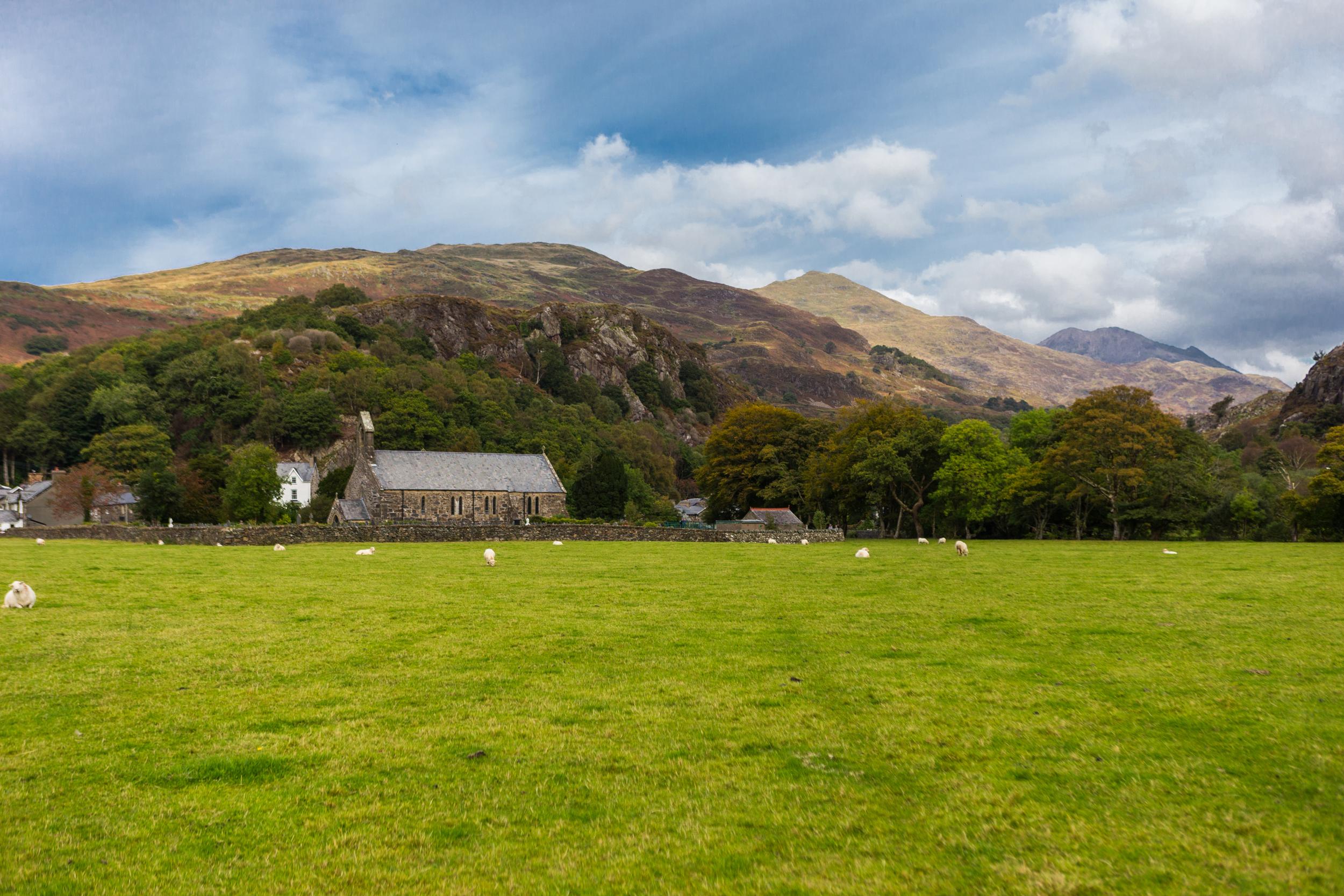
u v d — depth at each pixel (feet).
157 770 40.22
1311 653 61.82
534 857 31.81
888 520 362.94
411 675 58.08
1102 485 278.67
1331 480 261.85
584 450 608.19
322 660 62.23
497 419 608.60
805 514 333.83
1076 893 28.53
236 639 69.72
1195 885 28.73
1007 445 353.51
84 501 384.68
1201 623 75.05
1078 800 35.99
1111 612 82.58
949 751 42.37
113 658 62.08
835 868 30.63
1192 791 36.47
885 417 315.17
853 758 41.75
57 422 530.27
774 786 38.27
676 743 44.09
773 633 73.10
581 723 47.47
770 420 353.92
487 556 136.98
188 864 31.37
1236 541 279.49
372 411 577.84
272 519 342.03
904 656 63.46
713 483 363.97
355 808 36.24
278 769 40.55
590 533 221.46
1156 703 49.19
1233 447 637.71
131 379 567.18
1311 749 40.55
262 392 577.43
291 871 30.81
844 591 101.96
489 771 40.22
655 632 73.20
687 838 33.24
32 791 37.76
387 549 176.96
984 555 169.07
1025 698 51.26
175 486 324.60
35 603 86.53
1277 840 31.68
